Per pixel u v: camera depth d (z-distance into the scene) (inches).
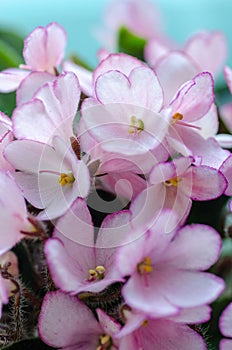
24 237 11.2
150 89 11.3
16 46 17.9
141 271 10.6
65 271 10.3
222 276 14.0
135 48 17.7
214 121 12.9
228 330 11.1
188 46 15.9
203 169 11.2
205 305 10.7
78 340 11.2
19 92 12.8
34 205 11.3
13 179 11.0
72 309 10.9
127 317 10.5
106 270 11.0
